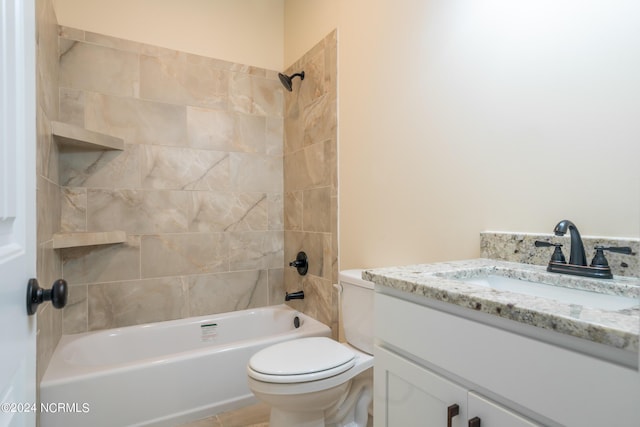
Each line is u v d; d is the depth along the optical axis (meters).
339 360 1.41
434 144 1.43
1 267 0.48
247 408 1.83
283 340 1.94
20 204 0.58
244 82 2.52
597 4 0.94
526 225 1.11
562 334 0.54
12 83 0.56
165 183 2.25
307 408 1.37
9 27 0.55
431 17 1.45
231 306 2.46
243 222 2.51
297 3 2.48
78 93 2.01
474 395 0.65
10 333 0.52
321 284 2.19
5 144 0.52
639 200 0.87
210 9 2.42
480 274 1.01
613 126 0.91
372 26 1.78
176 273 2.29
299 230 2.44
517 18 1.13
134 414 1.57
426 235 1.47
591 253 0.93
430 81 1.45
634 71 0.87
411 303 0.81
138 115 2.17
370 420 1.67
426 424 0.76
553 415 0.54
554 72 1.03
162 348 2.15
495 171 1.20
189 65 2.34
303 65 2.38
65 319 1.98
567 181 1.01
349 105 1.95
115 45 2.12
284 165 2.63
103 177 2.08
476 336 0.65
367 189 1.82
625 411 0.46
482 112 1.24
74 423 1.45
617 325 0.47
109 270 2.10
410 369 0.80
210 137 2.40
